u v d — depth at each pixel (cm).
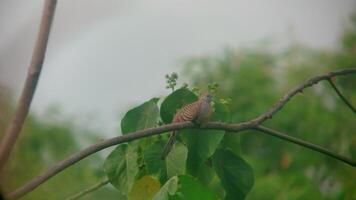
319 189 1440
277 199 1379
